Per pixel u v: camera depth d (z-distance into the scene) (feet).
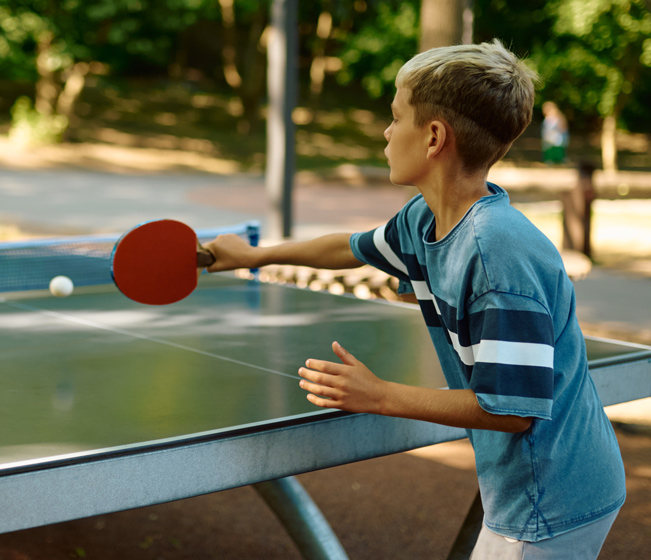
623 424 14.24
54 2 68.18
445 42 20.54
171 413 5.64
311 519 7.02
